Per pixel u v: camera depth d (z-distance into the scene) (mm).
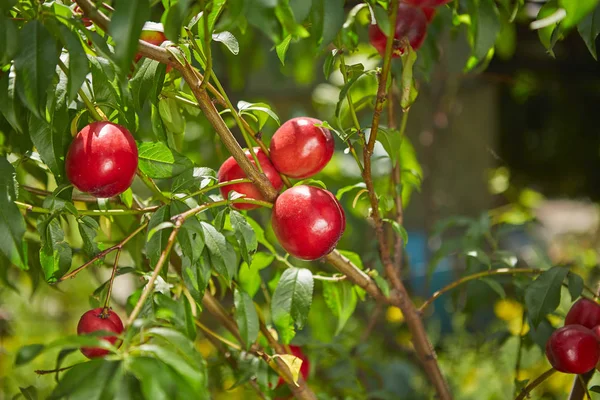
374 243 1377
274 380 1102
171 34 871
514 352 1665
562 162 3602
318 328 1511
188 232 958
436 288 2441
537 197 2775
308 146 1026
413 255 3107
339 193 1118
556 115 3533
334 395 1390
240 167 1014
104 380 804
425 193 2141
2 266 1190
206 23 917
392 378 1766
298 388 1107
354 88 1409
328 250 995
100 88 972
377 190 1413
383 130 1039
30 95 865
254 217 1620
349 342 1576
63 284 2387
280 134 1035
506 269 1175
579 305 1102
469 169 3568
